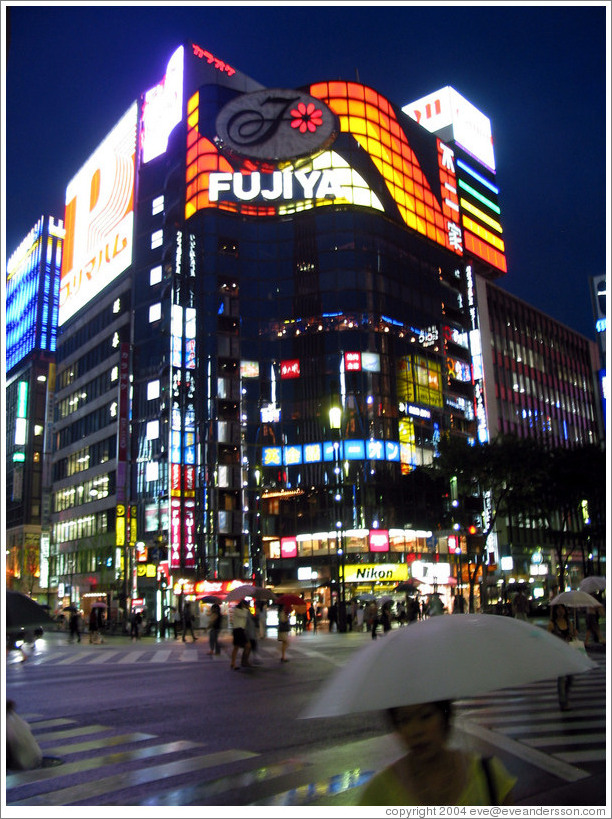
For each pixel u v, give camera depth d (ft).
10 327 430.61
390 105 235.81
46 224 411.13
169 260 215.72
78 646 110.63
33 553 351.67
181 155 223.51
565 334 326.03
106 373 244.63
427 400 214.90
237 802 22.41
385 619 107.86
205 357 200.54
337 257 207.92
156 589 186.70
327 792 23.36
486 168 300.81
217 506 189.67
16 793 23.84
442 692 8.77
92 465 248.11
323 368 199.72
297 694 47.52
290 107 214.28
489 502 221.25
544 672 9.39
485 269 287.89
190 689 51.31
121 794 23.61
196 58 233.35
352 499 188.24
